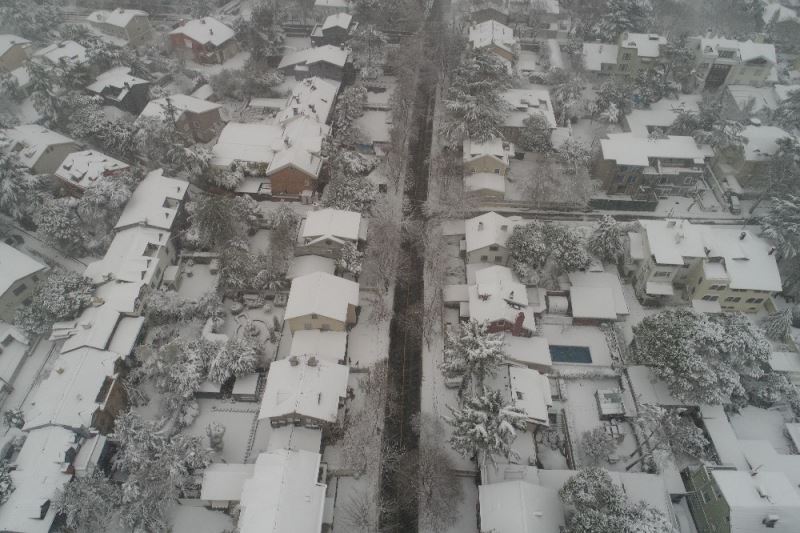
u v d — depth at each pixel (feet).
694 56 324.80
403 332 207.51
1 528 141.79
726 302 210.18
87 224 233.55
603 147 252.01
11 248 209.26
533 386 176.65
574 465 169.78
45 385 170.81
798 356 193.98
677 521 150.41
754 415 184.14
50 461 153.17
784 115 284.82
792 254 210.18
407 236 241.35
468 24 376.07
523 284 209.05
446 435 175.11
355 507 159.33
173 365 177.78
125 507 147.95
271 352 195.52
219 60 343.87
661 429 164.66
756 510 138.72
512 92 289.94
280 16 379.55
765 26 375.66
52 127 279.90
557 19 384.27
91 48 304.91
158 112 273.33
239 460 169.58
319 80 302.66
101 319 187.52
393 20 379.76
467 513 159.22
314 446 163.32
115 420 166.71
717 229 215.31
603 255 219.61
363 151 285.43
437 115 310.86
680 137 259.39
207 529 151.43
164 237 219.20
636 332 190.08
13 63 315.58
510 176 270.67
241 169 258.37
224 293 213.66
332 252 220.43
